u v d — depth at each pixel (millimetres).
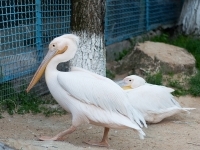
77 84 7148
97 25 8406
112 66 10133
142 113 7988
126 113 7148
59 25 9008
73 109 7191
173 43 11422
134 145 7559
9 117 8133
